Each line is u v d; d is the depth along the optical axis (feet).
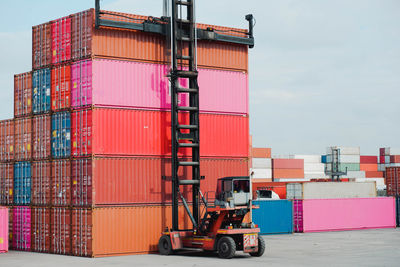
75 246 91.61
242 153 103.45
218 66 102.01
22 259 87.45
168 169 95.91
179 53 97.55
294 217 147.02
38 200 100.32
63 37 96.32
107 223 89.56
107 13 90.79
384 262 81.00
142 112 93.86
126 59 92.99
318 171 350.64
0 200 109.70
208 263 79.36
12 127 107.76
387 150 372.99
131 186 92.02
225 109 102.12
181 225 95.91
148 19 94.79
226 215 86.84
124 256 89.30
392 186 203.31
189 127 94.32
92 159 88.99
